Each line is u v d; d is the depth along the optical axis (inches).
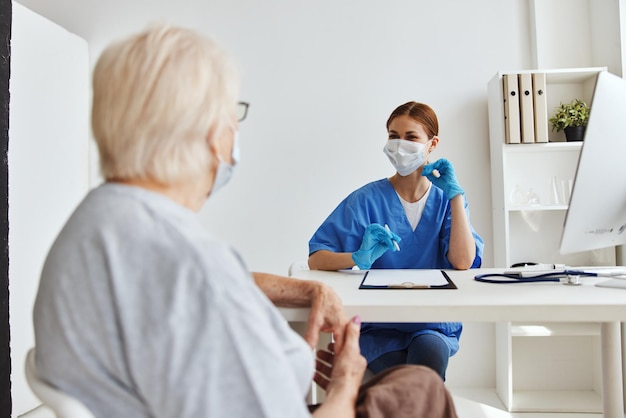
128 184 28.5
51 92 106.6
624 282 50.1
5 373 79.5
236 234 121.8
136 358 23.9
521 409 103.7
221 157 31.1
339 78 120.4
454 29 118.4
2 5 78.5
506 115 106.5
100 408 25.9
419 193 75.0
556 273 54.4
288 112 121.2
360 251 61.9
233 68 30.7
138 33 29.5
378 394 33.3
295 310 44.3
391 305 43.4
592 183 48.0
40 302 26.6
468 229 69.9
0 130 77.7
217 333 23.8
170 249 25.0
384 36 119.9
